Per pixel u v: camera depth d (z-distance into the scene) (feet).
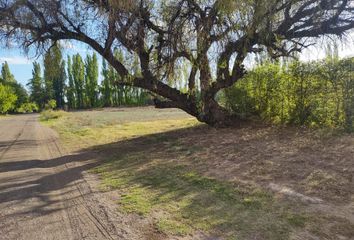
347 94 32.32
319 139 30.04
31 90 301.63
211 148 32.55
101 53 42.80
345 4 35.55
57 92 296.51
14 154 39.29
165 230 14.52
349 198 16.63
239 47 38.78
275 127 39.55
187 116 91.50
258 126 42.04
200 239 13.46
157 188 20.89
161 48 41.09
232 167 24.62
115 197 19.74
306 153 26.07
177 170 25.25
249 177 21.63
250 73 45.34
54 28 41.47
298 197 17.22
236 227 14.23
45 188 22.72
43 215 17.37
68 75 268.82
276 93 41.88
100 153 36.37
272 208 16.03
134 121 81.35
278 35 38.27
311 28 38.42
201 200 17.99
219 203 17.31
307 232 13.33
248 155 27.68
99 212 17.34
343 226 13.67
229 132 41.06
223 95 50.90
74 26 41.81
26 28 40.01
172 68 41.93
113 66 43.39
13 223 16.40
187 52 40.55
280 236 13.12
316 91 36.06
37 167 30.53
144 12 39.83
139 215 16.51
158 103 46.57
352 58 32.65
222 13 36.42
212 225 14.62
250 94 46.37
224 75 42.93
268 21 35.99
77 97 268.21
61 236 14.65
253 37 38.01
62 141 50.62
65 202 19.43
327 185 18.66
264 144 31.14
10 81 294.87
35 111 303.89
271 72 42.68
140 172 25.54
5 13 38.09
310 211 15.34
